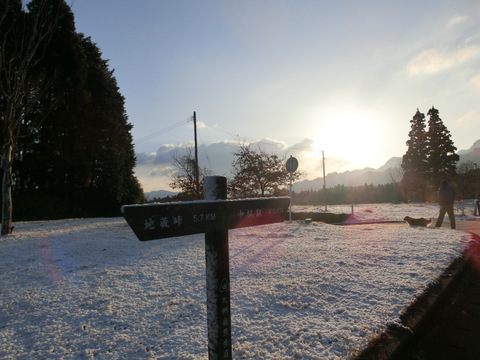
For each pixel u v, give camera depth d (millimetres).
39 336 3412
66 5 23812
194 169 18609
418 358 3082
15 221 19422
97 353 3021
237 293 4418
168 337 3270
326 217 16938
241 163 18359
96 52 29516
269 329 3359
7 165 11609
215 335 2115
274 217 2738
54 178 24984
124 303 4227
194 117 24125
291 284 4648
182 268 5840
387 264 5539
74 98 24078
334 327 3320
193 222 1992
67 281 5363
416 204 33000
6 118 11812
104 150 27359
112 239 9828
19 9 17938
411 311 3648
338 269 5332
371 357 2760
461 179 42125
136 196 30922
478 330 3662
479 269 5961
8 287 5152
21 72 12188
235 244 8008
